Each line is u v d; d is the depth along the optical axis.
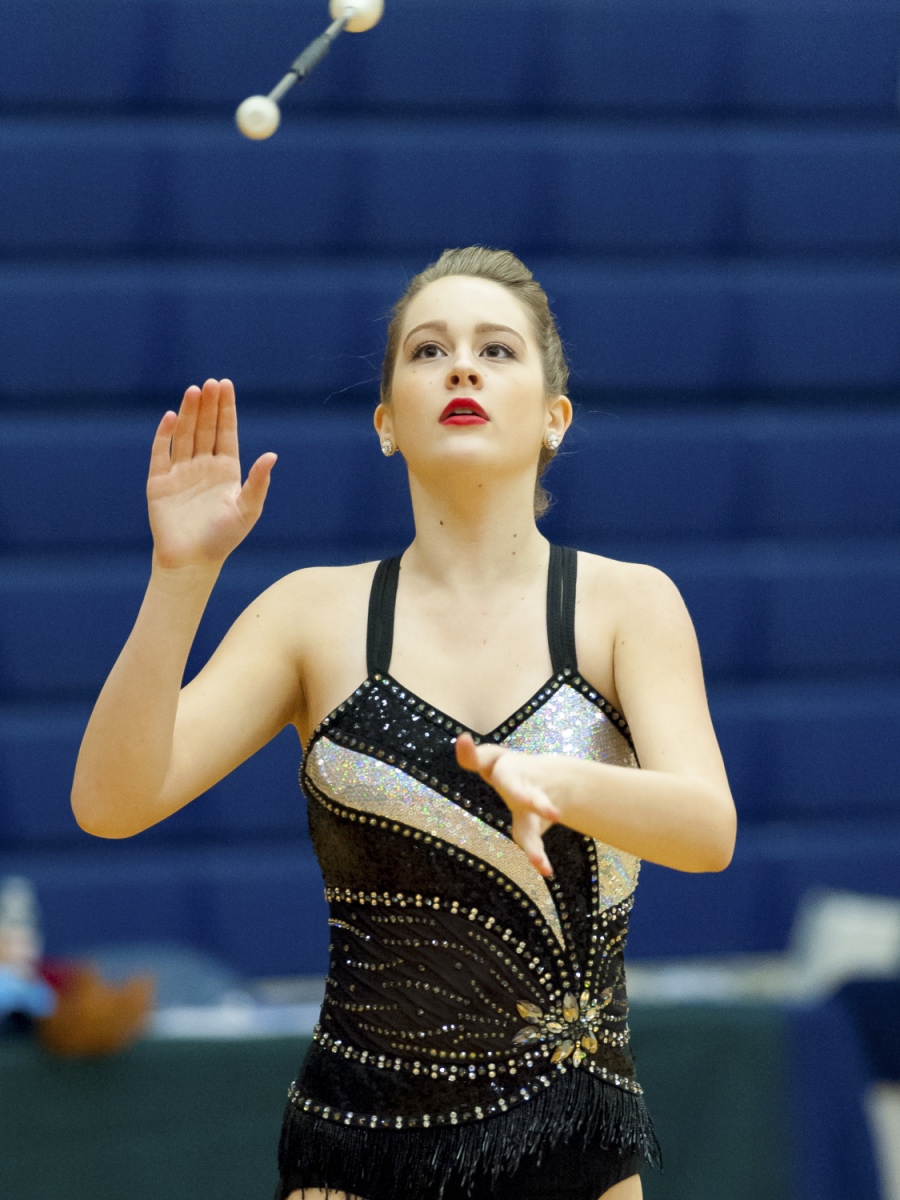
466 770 4.58
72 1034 9.70
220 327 20.80
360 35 21.75
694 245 22.16
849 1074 10.58
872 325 21.98
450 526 4.89
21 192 20.88
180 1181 9.80
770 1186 10.38
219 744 4.79
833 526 21.45
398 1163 4.47
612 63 22.38
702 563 20.89
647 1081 10.42
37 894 18.59
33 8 21.19
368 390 21.14
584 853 4.61
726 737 20.33
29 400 20.59
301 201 21.34
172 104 21.59
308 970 19.05
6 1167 9.65
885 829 20.45
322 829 4.74
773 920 19.83
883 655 21.05
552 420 5.25
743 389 21.86
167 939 18.77
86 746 4.53
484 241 21.69
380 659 4.79
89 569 20.00
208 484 4.55
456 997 4.53
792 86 22.75
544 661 4.75
